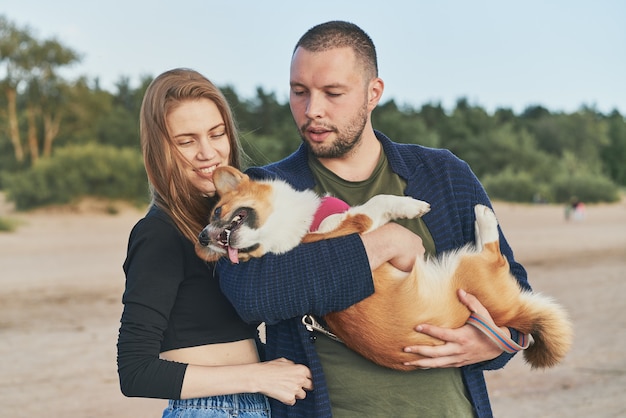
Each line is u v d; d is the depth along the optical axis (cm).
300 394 270
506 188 5297
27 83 4691
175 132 296
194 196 312
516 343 289
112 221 3073
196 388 261
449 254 298
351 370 283
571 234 2661
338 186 311
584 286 1347
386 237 280
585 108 9794
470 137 6406
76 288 1333
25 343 895
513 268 314
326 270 263
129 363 261
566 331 304
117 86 6306
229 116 315
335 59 281
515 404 654
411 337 277
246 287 266
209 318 285
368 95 296
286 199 294
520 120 8231
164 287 271
